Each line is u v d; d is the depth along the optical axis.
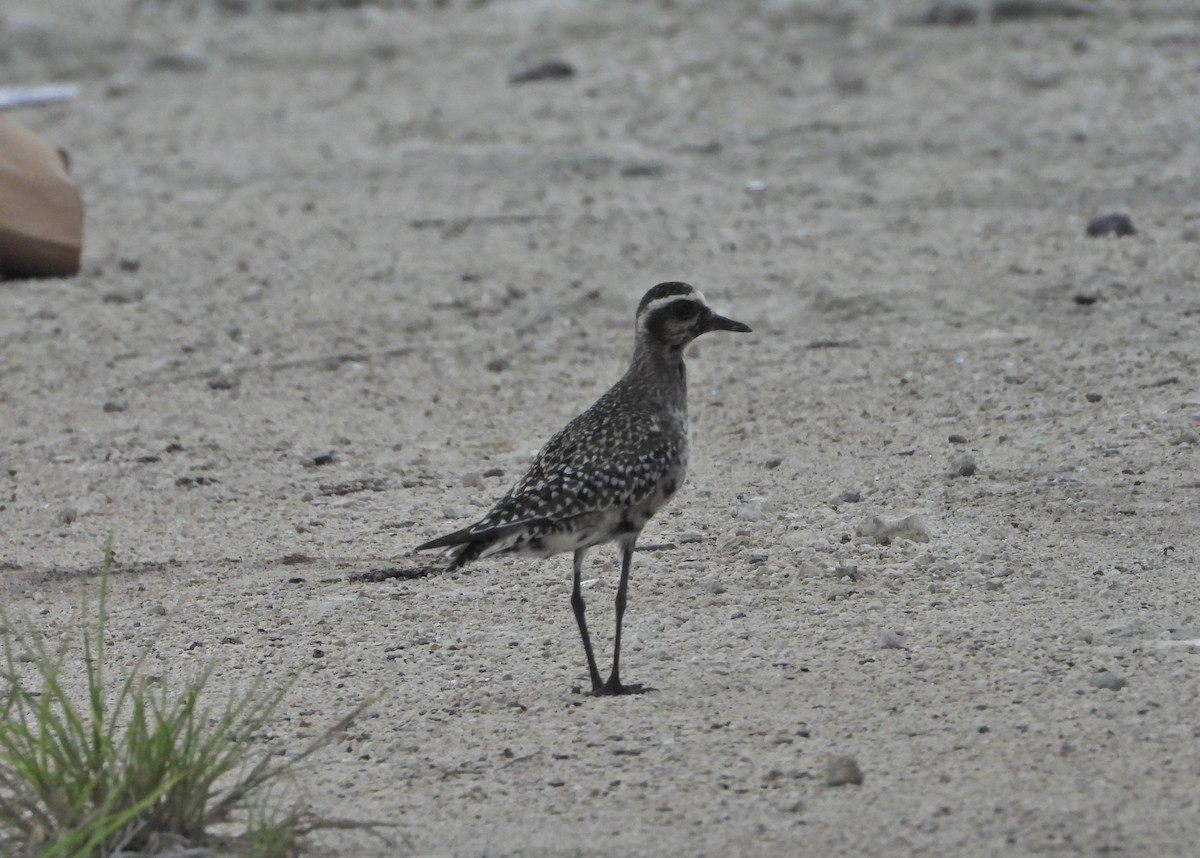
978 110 29.44
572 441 11.15
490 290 21.38
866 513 14.15
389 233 24.39
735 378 18.05
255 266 22.91
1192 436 15.07
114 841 8.67
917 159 26.78
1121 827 8.44
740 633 11.75
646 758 9.74
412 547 14.23
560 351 19.33
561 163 28.16
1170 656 10.71
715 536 13.93
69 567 14.23
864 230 23.11
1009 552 13.01
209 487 15.95
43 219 22.33
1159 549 12.84
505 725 10.45
